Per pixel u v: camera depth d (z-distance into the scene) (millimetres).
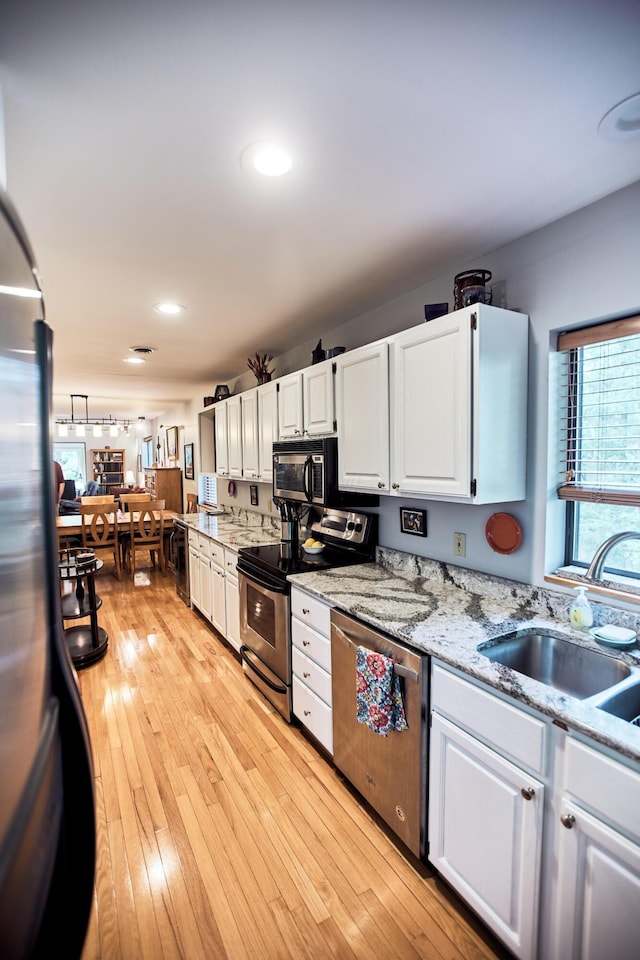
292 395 2992
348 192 1538
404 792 1631
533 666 1637
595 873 1065
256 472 3660
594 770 1063
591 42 969
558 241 1727
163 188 1499
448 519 2215
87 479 12219
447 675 1456
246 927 1430
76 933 702
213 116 1171
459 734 1415
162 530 5805
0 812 439
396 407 2057
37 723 593
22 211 1623
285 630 2447
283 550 2969
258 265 2100
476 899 1372
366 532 2656
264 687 2723
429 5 882
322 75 1043
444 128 1231
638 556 1632
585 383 1751
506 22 920
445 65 1021
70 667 746
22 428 563
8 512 497
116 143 1272
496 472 1736
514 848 1247
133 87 1069
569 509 1816
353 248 1937
